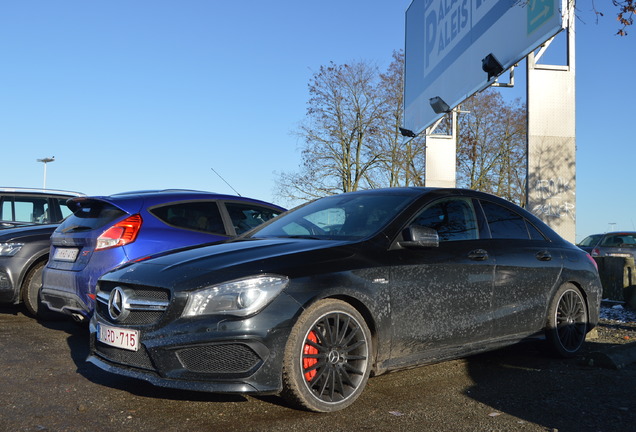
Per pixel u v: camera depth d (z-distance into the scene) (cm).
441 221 466
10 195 877
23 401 390
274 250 394
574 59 1034
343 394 374
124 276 394
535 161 1022
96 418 357
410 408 380
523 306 496
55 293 593
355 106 3152
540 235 546
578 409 382
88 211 604
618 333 679
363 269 393
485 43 1220
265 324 347
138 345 363
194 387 343
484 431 339
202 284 355
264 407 377
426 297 422
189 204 631
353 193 527
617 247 1783
